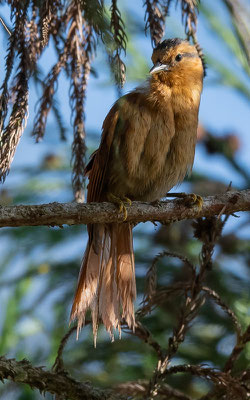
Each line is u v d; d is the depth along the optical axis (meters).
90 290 8.05
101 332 8.75
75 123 6.62
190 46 9.25
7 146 5.57
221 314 8.40
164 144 8.41
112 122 8.23
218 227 6.75
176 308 8.36
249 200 6.89
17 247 9.20
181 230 9.36
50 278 8.95
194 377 8.11
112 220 6.62
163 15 6.15
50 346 8.62
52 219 6.12
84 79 6.40
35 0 5.71
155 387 6.21
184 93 8.66
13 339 8.60
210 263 6.72
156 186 8.87
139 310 6.80
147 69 9.89
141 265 9.15
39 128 6.44
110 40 4.46
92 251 8.30
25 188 9.73
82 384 5.82
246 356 7.82
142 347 8.41
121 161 8.45
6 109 5.46
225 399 6.17
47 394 8.21
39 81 6.53
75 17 6.04
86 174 9.15
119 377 8.17
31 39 5.80
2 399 8.17
